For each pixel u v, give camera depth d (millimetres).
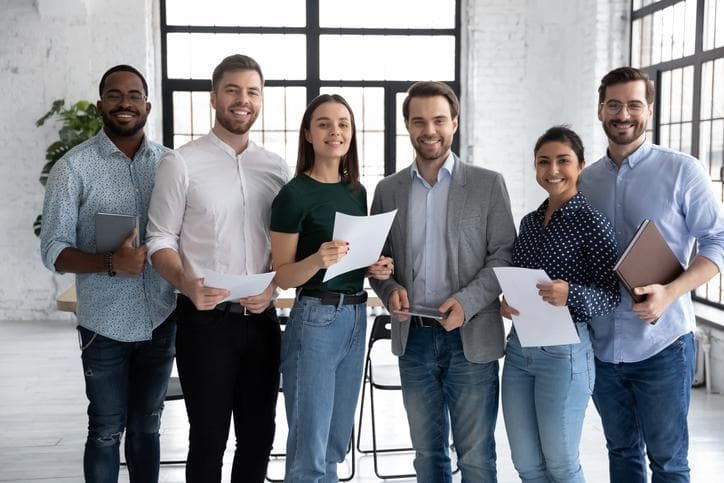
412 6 8836
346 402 2936
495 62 8695
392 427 4977
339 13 8781
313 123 2781
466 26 8812
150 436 3141
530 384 2770
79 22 8172
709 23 6031
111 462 3010
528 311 2611
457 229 2871
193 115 8703
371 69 8867
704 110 6090
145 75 8297
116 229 2730
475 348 2840
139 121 2938
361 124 8922
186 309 2826
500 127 8750
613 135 2797
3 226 8289
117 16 8203
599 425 4887
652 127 7027
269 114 8805
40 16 8125
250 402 2926
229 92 2809
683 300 2795
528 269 2512
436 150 2828
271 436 2957
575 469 2729
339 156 2797
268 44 8742
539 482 2828
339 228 2580
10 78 8172
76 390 5754
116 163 2951
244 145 2939
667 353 2777
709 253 2682
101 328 2906
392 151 8945
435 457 3006
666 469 2812
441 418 3006
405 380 2980
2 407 5348
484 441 2904
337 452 2986
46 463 4281
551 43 8617
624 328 2799
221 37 8664
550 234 2686
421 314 2766
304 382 2799
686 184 2752
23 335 7633
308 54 8766
